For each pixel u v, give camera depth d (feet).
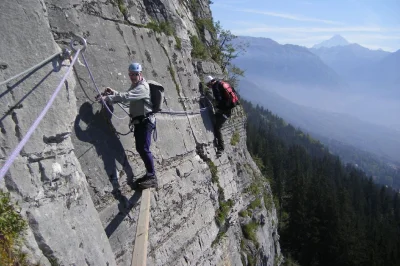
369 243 184.14
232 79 63.21
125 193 22.35
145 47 29.53
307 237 179.83
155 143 27.81
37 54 14.14
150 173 23.31
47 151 14.16
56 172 14.42
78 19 22.07
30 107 13.60
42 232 12.84
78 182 15.85
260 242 59.31
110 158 21.45
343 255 169.78
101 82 22.27
